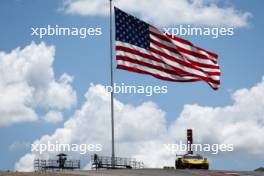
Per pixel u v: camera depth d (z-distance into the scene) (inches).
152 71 2114.9
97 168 2162.9
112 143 2182.6
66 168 2038.6
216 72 2153.1
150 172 1761.8
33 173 1573.6
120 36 2096.5
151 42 2124.8
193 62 2142.0
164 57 2126.0
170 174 1694.1
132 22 2112.5
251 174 1790.1
